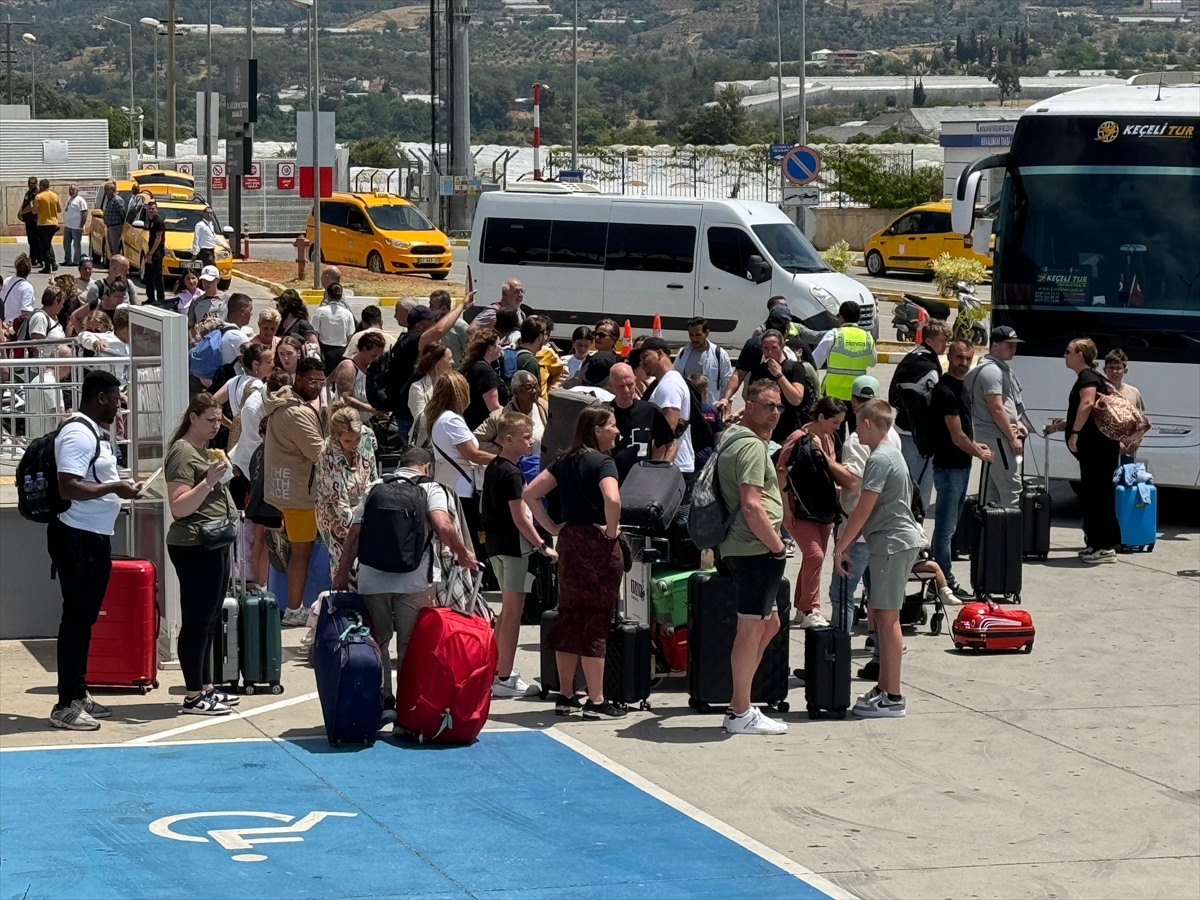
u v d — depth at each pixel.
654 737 9.47
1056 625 12.55
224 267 35.47
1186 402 16.14
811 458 11.03
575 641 9.68
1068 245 16.42
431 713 9.05
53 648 11.35
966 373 13.35
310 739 9.23
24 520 11.54
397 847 7.54
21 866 7.16
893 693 10.05
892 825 8.16
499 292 28.19
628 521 10.04
